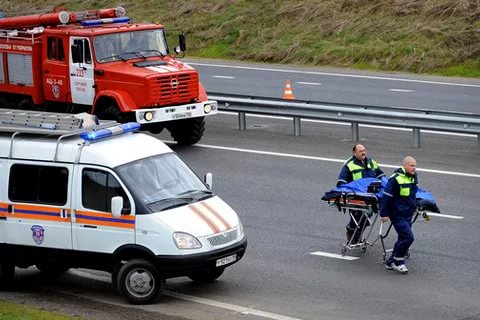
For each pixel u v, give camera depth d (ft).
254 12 223.10
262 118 141.49
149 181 70.33
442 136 124.57
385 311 65.36
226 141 125.18
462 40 188.14
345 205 77.30
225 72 189.37
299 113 125.18
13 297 71.46
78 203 69.62
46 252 71.20
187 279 74.79
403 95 155.43
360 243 79.30
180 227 67.36
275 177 105.09
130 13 242.17
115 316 65.26
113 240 68.69
